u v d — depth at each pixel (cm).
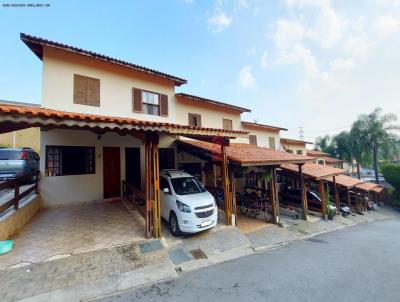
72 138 945
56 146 914
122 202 1009
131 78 1064
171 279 509
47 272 469
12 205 662
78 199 955
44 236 633
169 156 1255
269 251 753
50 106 827
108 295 432
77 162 970
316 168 1534
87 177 983
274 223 1072
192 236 761
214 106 1527
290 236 942
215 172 1291
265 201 1232
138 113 1066
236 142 1709
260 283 502
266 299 434
